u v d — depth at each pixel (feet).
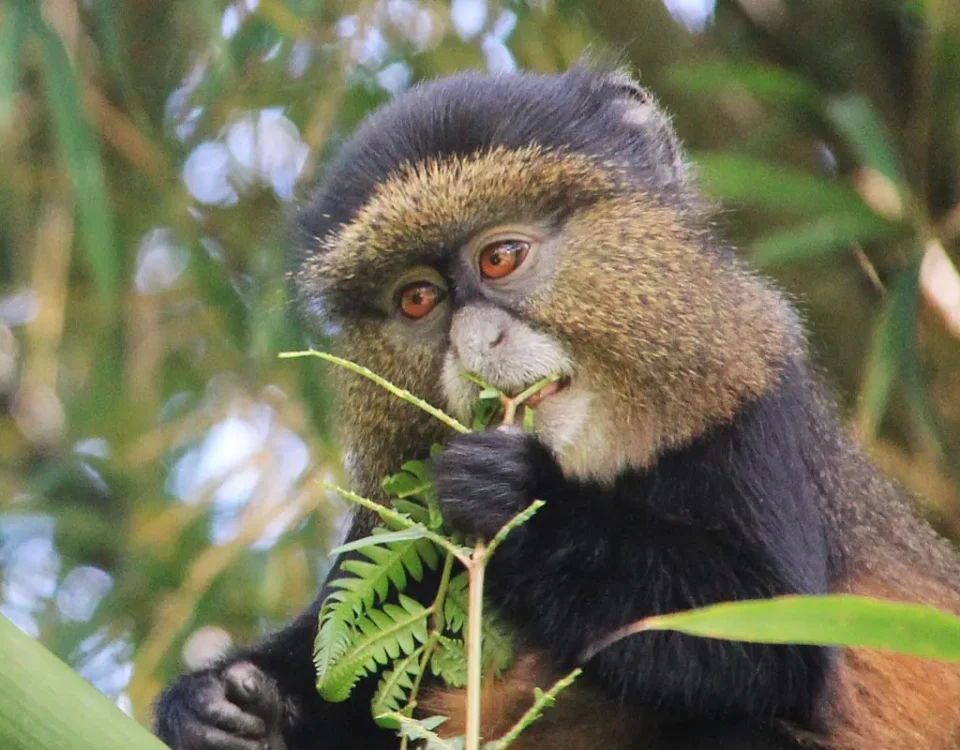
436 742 20.03
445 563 26.76
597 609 29.22
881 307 46.70
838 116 43.37
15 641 18.57
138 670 44.21
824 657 30.12
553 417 30.89
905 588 35.24
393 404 32.68
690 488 31.45
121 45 46.57
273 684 32.50
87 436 51.39
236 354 50.49
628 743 31.12
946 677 34.01
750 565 30.55
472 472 28.30
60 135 40.88
